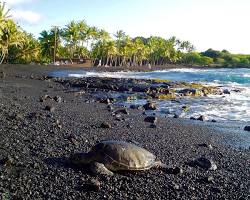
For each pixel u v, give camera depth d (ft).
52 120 53.78
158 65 534.37
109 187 29.37
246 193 30.42
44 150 37.91
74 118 58.80
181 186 30.91
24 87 115.55
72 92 110.11
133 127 55.47
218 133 56.24
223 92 123.03
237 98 108.47
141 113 73.31
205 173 35.06
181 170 34.22
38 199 26.43
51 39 347.56
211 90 124.77
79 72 242.78
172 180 32.17
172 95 107.14
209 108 86.33
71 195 27.53
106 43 401.49
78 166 33.47
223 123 66.39
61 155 36.73
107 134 48.75
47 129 47.52
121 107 81.20
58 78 165.89
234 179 33.88
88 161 32.91
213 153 43.19
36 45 324.60
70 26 383.86
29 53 310.65
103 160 32.24
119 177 31.58
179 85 134.72
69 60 356.18
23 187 28.25
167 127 58.03
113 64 447.42
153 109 81.05
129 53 448.24
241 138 53.21
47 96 87.40
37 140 41.65
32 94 95.45
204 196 29.22
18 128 46.73
